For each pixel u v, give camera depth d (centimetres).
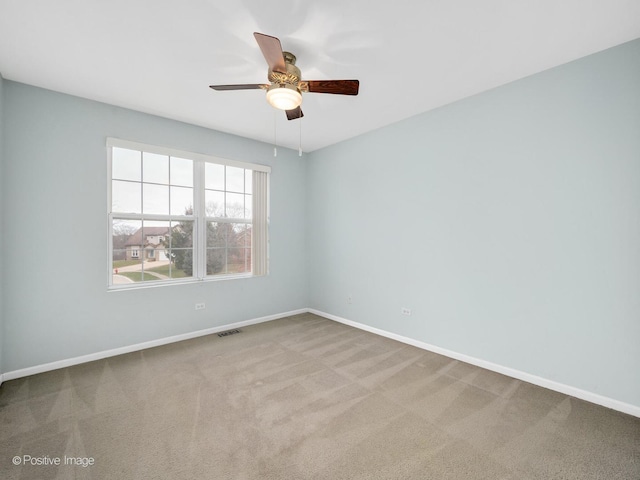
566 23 189
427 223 327
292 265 471
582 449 176
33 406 217
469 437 187
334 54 222
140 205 332
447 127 308
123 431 190
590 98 223
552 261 242
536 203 250
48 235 275
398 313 358
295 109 253
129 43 210
